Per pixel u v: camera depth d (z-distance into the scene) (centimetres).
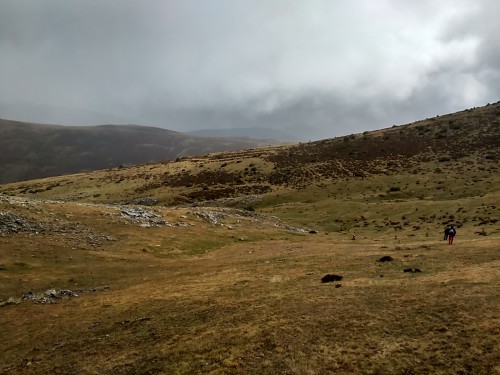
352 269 3388
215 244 5494
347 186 10312
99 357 2233
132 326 2602
